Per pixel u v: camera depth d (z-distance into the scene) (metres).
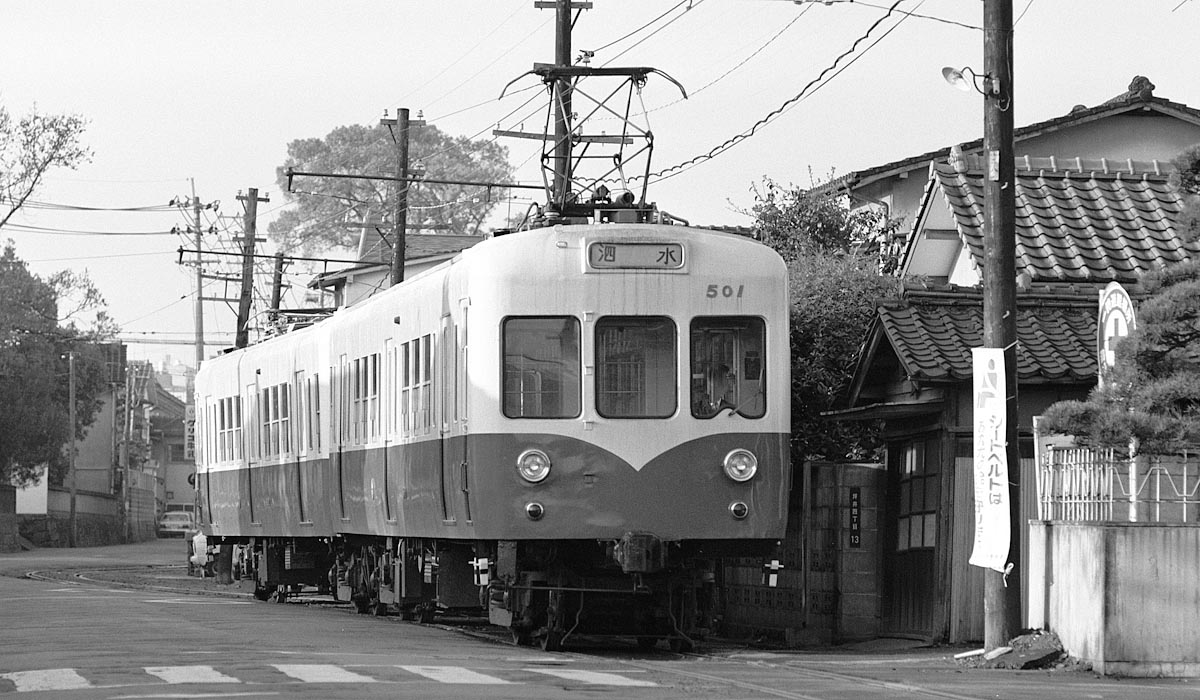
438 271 44.38
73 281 162.25
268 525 67.81
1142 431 33.16
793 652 42.25
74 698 26.31
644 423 39.19
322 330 59.50
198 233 146.88
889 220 72.12
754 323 40.00
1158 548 35.59
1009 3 38.38
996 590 38.09
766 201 70.69
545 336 39.25
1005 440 37.84
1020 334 44.81
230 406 75.88
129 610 52.69
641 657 38.34
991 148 38.31
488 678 29.69
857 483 48.91
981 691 30.75
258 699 25.84
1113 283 37.81
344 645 37.62
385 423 49.72
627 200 44.94
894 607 48.00
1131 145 78.75
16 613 50.94
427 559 47.53
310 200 170.75
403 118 89.31
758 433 39.66
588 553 40.38
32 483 176.12
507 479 38.88
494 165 172.62
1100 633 35.38
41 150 124.06
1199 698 30.22
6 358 153.50
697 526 39.22
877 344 46.00
